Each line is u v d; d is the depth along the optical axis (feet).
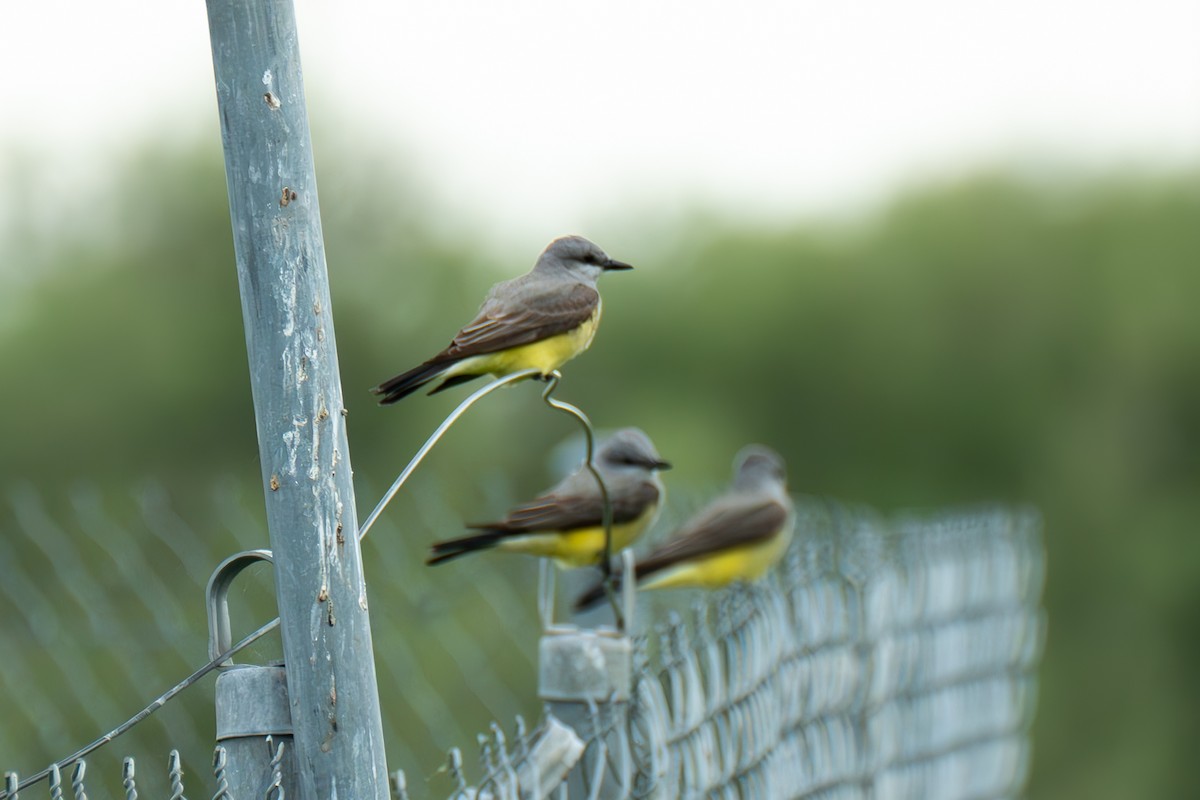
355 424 57.21
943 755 34.32
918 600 32.89
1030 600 42.50
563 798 17.80
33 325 76.69
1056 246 144.77
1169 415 135.23
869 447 143.64
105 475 73.10
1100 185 147.74
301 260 13.58
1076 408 139.23
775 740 24.45
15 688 27.12
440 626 31.60
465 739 30.66
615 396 139.44
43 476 73.05
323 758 13.42
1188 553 125.80
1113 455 134.31
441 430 15.46
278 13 13.60
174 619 27.02
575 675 19.27
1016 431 139.85
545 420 60.64
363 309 78.59
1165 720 107.86
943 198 149.79
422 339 80.07
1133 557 127.75
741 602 25.09
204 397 75.82
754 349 142.72
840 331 143.64
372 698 13.70
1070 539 132.26
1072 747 101.76
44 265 82.12
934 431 142.51
